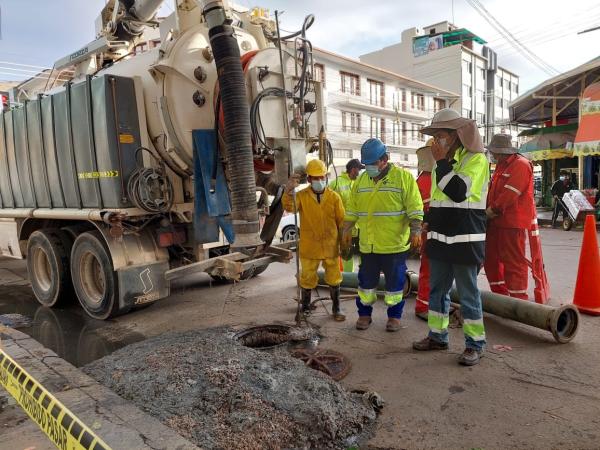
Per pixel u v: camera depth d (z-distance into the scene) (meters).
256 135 4.88
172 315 5.68
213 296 6.52
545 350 3.93
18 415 2.96
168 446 2.39
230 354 3.58
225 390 2.99
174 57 4.99
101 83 4.99
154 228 5.55
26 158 6.47
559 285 6.07
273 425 2.69
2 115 6.91
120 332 5.18
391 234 4.38
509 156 4.82
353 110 37.16
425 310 4.94
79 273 5.82
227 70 4.16
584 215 12.40
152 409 2.88
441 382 3.42
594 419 2.82
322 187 4.87
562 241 10.36
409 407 3.08
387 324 4.65
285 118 4.75
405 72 55.25
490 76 59.53
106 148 5.02
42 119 6.01
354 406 3.00
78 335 5.18
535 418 2.86
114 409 2.86
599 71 15.53
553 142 18.16
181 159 5.24
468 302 3.74
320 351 4.02
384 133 40.72
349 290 6.31
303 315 5.18
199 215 5.20
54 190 6.02
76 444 1.54
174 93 5.01
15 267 9.88
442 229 3.75
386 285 4.54
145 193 5.04
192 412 2.82
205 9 4.17
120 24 6.69
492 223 4.88
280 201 5.55
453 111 3.68
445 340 4.03
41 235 6.26
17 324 5.66
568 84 17.00
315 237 5.01
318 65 33.56
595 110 13.31
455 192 3.58
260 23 6.04
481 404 3.06
